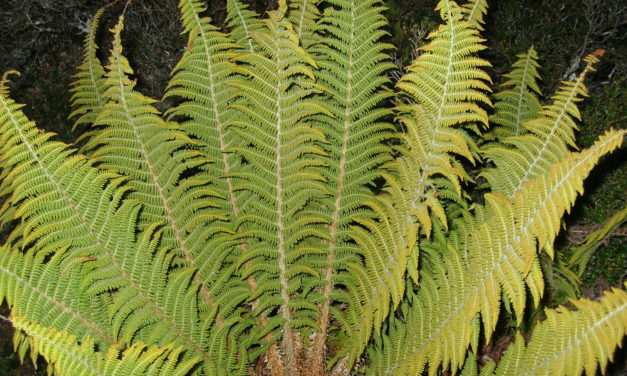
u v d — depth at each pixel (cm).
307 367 128
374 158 126
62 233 101
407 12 190
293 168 121
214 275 123
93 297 105
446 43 104
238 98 129
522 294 96
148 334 111
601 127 157
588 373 87
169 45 206
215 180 128
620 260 142
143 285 107
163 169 120
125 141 118
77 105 208
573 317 92
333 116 118
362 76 122
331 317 136
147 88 210
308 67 119
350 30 121
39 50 218
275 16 113
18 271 94
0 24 213
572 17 191
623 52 180
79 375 85
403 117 118
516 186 115
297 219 124
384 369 115
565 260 144
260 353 125
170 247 120
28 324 83
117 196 106
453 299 107
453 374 103
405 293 125
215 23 206
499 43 185
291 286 125
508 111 140
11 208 130
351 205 126
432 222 120
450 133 105
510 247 97
